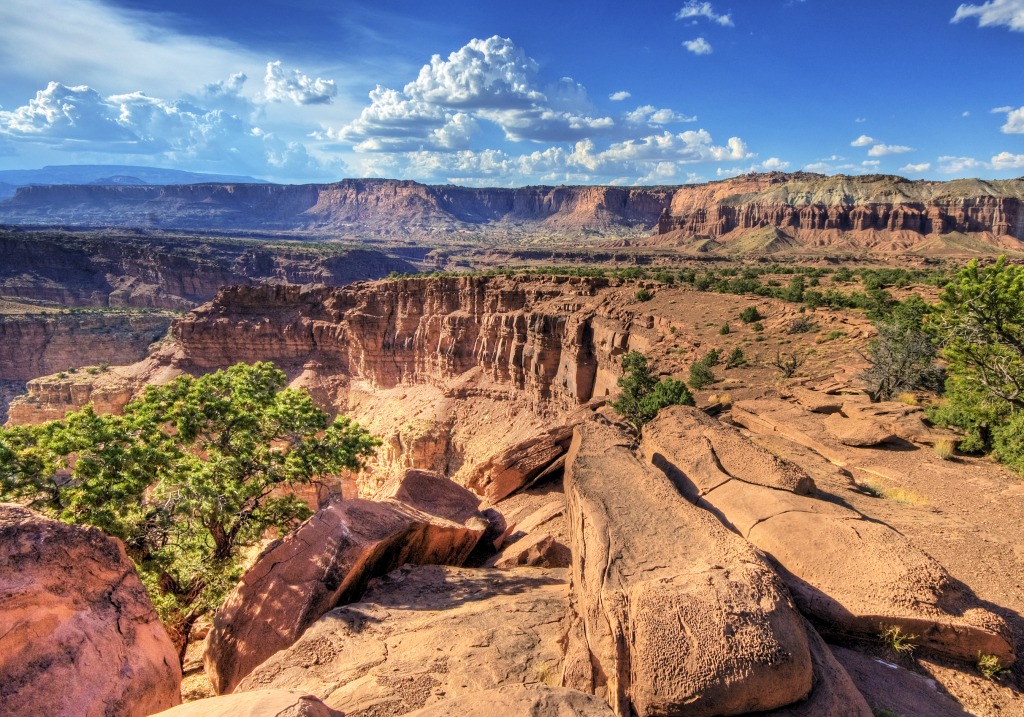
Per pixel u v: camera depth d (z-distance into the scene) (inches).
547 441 915.4
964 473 618.2
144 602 330.0
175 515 713.6
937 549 434.6
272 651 441.7
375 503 584.1
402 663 355.3
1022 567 408.2
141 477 673.0
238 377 975.0
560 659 348.8
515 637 382.6
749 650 263.3
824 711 257.1
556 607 436.8
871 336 1443.2
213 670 462.0
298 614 454.3
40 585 275.6
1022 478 599.8
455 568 563.8
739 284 2714.1
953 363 834.8
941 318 856.9
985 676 302.0
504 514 814.5
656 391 1027.9
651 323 2097.7
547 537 612.4
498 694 269.3
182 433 820.0
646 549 354.6
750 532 398.3
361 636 401.4
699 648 266.5
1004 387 744.3
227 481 765.3
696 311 2164.1
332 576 476.7
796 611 300.4
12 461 623.8
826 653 291.7
